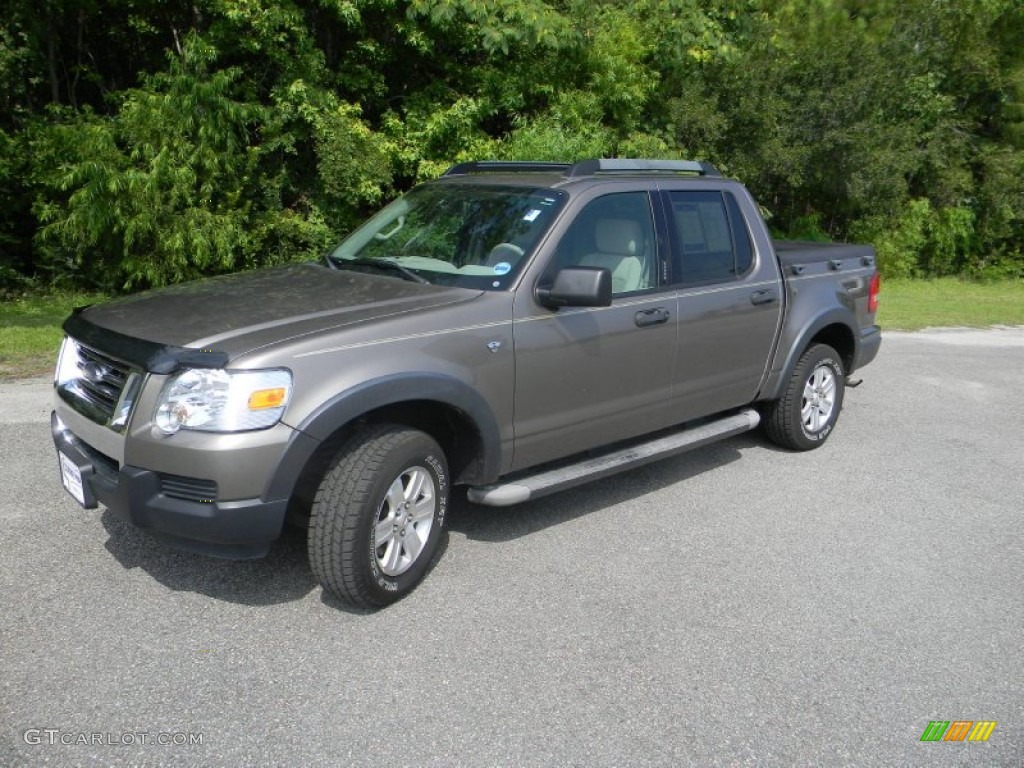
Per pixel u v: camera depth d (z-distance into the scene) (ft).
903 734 10.30
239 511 10.93
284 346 11.27
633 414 15.90
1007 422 24.49
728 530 16.05
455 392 12.67
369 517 11.79
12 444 18.13
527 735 9.89
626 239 15.72
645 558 14.66
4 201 39.09
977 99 67.41
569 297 13.34
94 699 10.11
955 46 64.13
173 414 10.91
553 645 11.79
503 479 14.37
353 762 9.29
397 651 11.44
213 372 10.90
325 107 41.42
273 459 11.00
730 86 52.29
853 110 53.93
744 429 18.56
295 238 42.50
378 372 11.80
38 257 40.65
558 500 17.17
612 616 12.66
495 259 14.29
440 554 14.42
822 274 20.52
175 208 37.19
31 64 42.65
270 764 9.21
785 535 15.93
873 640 12.37
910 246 62.75
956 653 12.13
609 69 47.39
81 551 13.64
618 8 51.47
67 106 40.96
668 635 12.21
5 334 28.22
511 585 13.44
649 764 9.52
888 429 23.30
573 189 15.16
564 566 14.20
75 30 43.47
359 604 12.20
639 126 51.60
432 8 42.11
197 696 10.27
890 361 33.01
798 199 61.26
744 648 11.98
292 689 10.50
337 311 12.52
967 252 68.13
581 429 15.01
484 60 47.01
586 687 10.87
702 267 17.19
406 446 12.19
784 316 19.10
